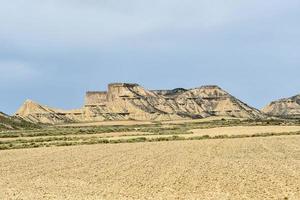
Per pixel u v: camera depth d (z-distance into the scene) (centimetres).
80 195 4019
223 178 4894
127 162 6681
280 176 4944
